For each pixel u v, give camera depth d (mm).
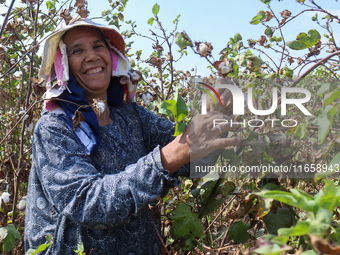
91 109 1369
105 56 1501
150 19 2150
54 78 1477
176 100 1061
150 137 1619
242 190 1188
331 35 1613
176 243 1314
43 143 1274
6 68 2670
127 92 1690
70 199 1146
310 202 502
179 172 1324
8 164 2020
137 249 1309
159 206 1532
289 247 493
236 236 1348
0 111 2514
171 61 2162
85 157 1269
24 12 2361
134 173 1110
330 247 450
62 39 1475
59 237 1252
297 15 1484
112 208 1089
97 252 1259
